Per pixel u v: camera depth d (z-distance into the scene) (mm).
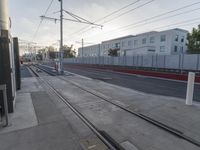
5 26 4969
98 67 34281
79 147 3148
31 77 15406
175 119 4809
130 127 4246
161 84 13156
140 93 8844
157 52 45188
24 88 9508
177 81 15570
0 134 3613
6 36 4812
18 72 8828
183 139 3643
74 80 13766
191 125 4387
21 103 6219
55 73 20422
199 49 30125
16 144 3217
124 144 3400
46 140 3391
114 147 3273
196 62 18547
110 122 4562
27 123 4250
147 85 12398
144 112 5438
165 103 6621
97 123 4477
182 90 10422
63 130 3877
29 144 3221
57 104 6215
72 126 4199
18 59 8742
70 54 89938
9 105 4992
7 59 4844
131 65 28094
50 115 4895
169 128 4145
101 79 15625
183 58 19859
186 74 15805
